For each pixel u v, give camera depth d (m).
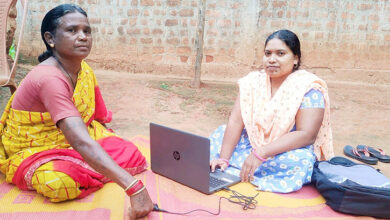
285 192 2.69
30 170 2.40
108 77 7.63
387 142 4.59
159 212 2.33
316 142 3.10
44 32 2.46
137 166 2.92
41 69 2.37
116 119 5.12
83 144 2.14
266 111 2.93
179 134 2.66
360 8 7.88
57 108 2.23
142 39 8.13
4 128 2.69
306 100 2.82
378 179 2.64
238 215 2.36
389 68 8.08
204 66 8.23
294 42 2.86
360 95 7.16
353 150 3.91
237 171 3.00
